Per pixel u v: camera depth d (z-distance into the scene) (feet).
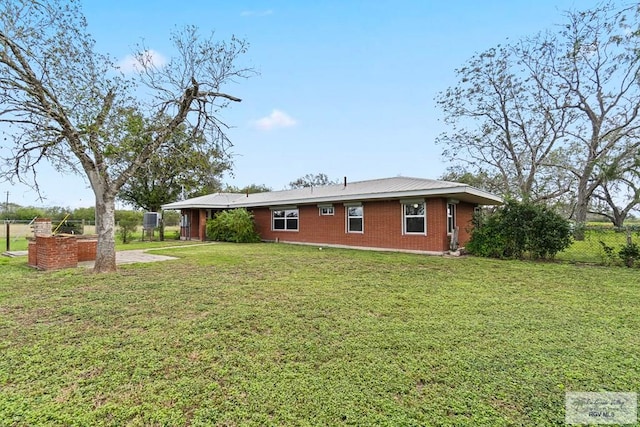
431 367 9.33
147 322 13.23
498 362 9.62
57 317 13.91
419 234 39.06
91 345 10.90
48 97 22.59
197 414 7.23
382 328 12.52
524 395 7.92
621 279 22.22
